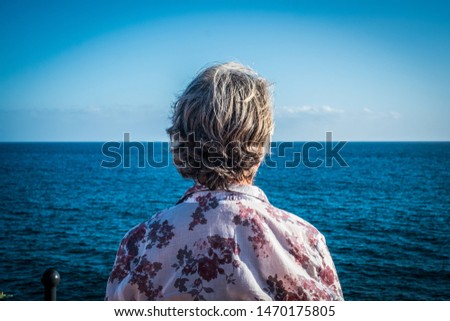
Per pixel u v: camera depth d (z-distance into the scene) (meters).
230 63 1.38
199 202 1.25
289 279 1.15
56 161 130.38
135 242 1.26
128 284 1.19
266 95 1.33
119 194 55.38
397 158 137.88
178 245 1.19
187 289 1.15
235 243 1.18
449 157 143.25
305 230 1.24
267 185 64.06
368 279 20.61
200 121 1.26
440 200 48.69
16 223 35.78
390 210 41.94
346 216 38.62
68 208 44.06
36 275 20.97
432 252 25.88
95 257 24.52
